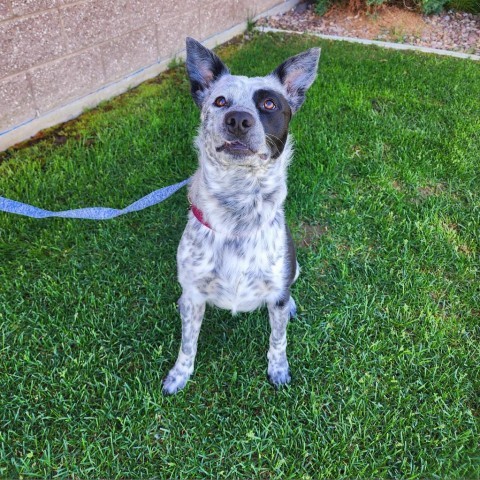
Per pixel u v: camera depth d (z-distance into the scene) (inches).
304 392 31.5
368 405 30.9
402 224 44.3
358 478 27.6
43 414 29.6
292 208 45.4
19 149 51.6
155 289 37.9
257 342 35.1
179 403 30.8
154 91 63.0
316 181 48.1
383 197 47.9
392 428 29.7
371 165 51.2
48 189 46.1
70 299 36.8
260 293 29.4
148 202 36.2
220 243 28.0
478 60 75.7
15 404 30.2
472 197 47.8
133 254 40.8
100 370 32.2
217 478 27.5
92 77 58.2
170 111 58.4
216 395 31.3
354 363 33.2
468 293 38.5
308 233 44.1
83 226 42.8
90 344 33.9
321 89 63.7
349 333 35.2
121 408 30.2
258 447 28.6
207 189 27.5
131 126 55.1
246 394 31.6
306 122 56.7
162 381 31.9
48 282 38.0
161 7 63.9
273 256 28.5
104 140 52.6
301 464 28.0
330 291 38.6
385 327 35.7
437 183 49.8
